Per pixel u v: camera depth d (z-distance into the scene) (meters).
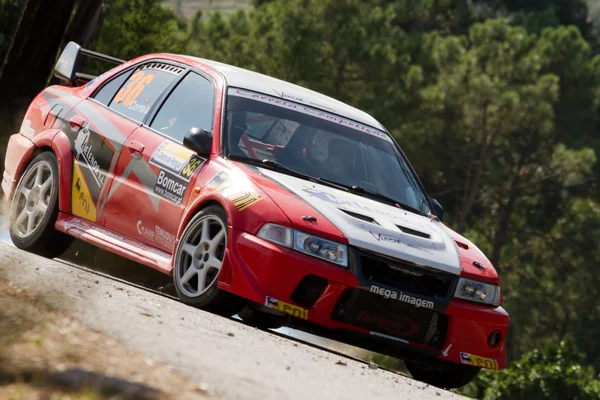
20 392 6.54
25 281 10.66
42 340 8.04
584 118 85.56
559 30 86.94
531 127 72.44
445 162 75.38
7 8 43.12
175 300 14.58
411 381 12.43
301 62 62.38
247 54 68.69
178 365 8.34
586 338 81.19
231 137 15.53
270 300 13.34
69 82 20.33
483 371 35.72
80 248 21.45
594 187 85.81
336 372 10.76
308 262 13.40
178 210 15.22
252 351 10.27
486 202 81.69
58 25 31.88
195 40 74.00
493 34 77.00
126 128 17.06
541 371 35.09
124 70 18.75
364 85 71.38
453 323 14.27
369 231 14.06
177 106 16.81
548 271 83.75
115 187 16.64
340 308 13.60
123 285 13.94
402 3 97.62
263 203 13.88
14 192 18.69
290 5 72.38
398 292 13.74
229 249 13.77
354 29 70.69
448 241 15.18
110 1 49.47
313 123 16.78
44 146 18.48
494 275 14.97
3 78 31.52
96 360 7.74
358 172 16.41
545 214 84.88
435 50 77.69
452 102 72.25
